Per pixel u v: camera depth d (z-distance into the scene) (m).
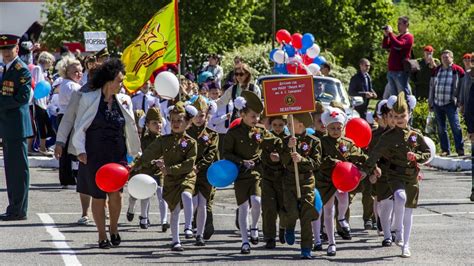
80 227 14.06
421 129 26.45
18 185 14.56
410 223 11.91
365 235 13.71
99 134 12.16
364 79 25.36
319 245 12.35
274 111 11.73
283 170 12.16
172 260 11.52
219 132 16.22
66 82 16.08
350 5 50.09
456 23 44.34
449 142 24.55
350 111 21.59
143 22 42.09
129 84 16.95
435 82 23.80
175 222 12.30
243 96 12.56
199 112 13.16
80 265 11.09
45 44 49.06
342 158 12.34
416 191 11.98
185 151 12.37
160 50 16.91
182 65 42.38
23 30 51.12
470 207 16.31
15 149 14.51
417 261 11.48
